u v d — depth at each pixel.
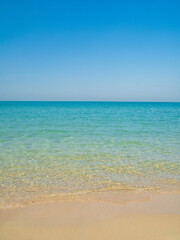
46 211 5.77
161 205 6.15
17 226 5.05
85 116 41.84
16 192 6.91
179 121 31.03
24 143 14.54
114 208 5.96
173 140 15.99
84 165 9.88
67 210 5.83
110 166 9.76
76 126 24.33
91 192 6.99
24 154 11.66
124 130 21.20
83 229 4.95
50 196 6.66
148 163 10.24
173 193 6.98
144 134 18.73
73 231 4.88
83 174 8.68
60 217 5.47
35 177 8.27
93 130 21.08
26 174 8.59
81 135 18.05
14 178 8.14
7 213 5.64
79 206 6.06
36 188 7.24
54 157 11.15
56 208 5.93
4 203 6.17
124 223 5.21
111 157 11.24
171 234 4.79
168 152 12.34
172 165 9.96
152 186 7.54
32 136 17.33
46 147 13.39
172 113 55.59
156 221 5.31
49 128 22.31
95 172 8.93
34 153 11.92
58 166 9.68
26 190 7.07
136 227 5.04
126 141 15.51
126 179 8.17
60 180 7.99
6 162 10.20
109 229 4.96
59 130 20.91
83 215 5.57
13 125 24.53
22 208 5.91
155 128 22.84
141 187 7.43
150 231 4.89
